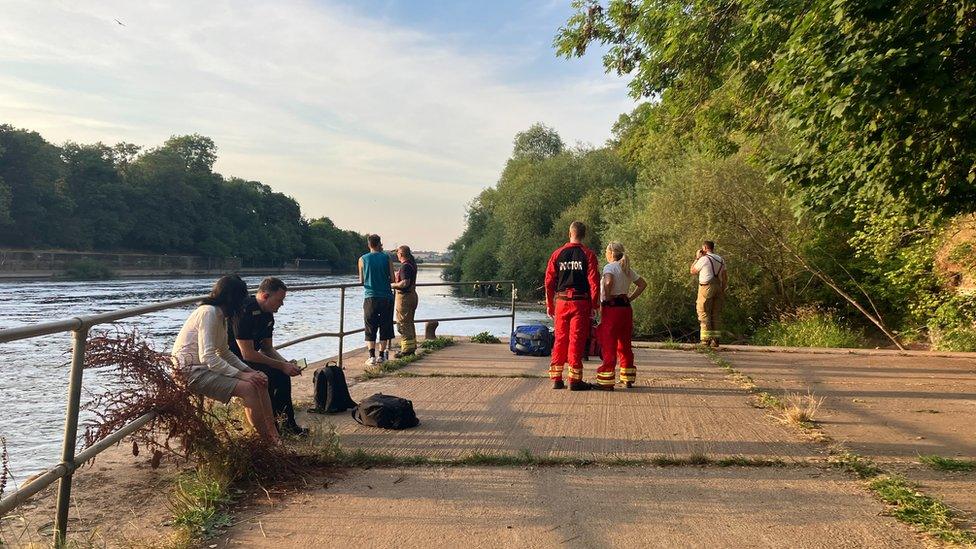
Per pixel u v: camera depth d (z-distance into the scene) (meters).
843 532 3.39
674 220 19.75
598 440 5.11
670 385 7.49
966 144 6.45
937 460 4.49
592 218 38.72
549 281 7.32
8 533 3.36
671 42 12.20
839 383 7.64
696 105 13.84
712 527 3.47
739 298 18.78
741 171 18.22
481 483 4.18
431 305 39.19
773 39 10.46
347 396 6.11
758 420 5.79
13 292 41.38
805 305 17.61
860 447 4.91
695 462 4.55
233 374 4.54
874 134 6.51
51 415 10.09
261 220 133.62
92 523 3.53
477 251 53.75
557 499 3.89
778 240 17.45
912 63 5.68
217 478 4.00
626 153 19.20
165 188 100.81
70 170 89.06
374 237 9.14
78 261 68.62
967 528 3.40
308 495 3.98
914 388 7.34
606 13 13.58
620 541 3.30
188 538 3.28
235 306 4.87
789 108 7.34
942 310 12.25
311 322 27.52
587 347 9.55
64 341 20.61
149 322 24.86
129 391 3.92
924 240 12.34
